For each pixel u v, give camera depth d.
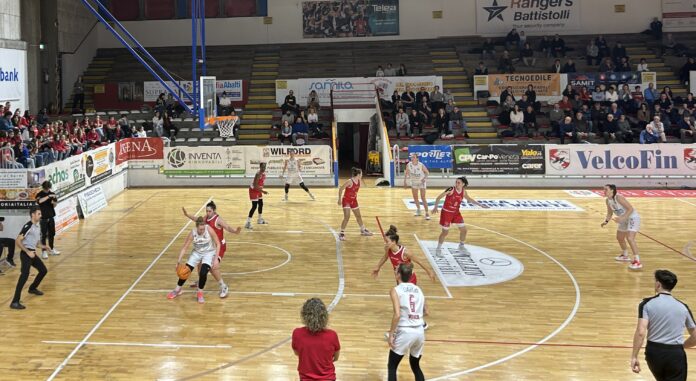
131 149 22.86
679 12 29.73
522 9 30.22
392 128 25.45
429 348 8.34
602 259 12.86
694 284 11.09
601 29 30.20
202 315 9.62
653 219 16.81
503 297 10.49
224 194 21.19
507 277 11.64
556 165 22.25
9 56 22.97
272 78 28.73
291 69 28.98
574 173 22.20
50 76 26.22
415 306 6.79
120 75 28.78
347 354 8.16
